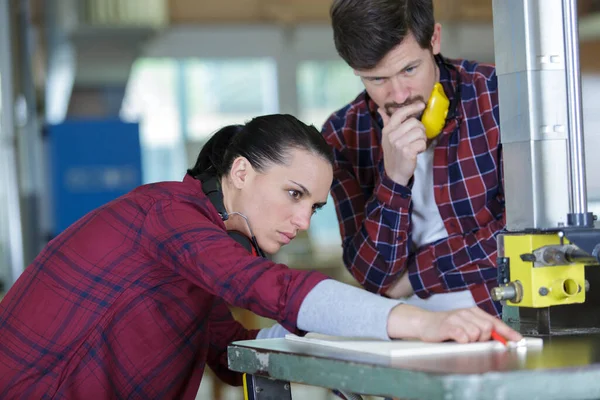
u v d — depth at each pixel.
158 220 1.78
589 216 1.64
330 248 10.80
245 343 1.69
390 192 2.21
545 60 1.69
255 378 1.77
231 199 1.89
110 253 1.84
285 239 1.87
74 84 9.68
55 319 1.85
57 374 1.85
